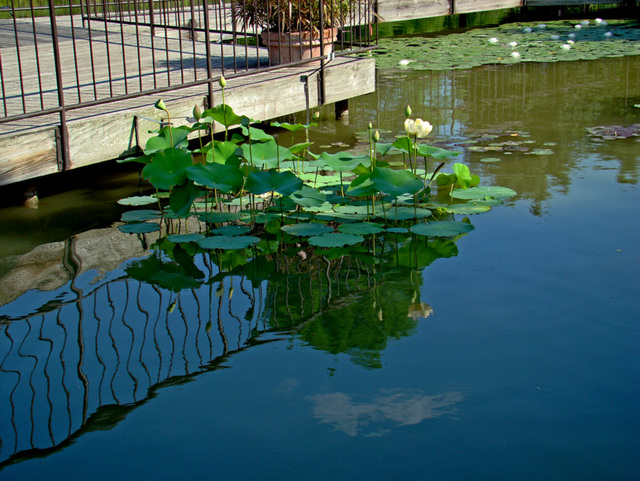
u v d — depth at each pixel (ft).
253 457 5.63
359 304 8.43
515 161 14.16
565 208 11.35
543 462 5.48
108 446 5.81
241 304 8.55
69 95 13.69
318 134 17.08
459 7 37.93
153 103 12.98
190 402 6.41
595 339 7.37
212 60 18.02
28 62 17.61
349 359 7.12
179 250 10.49
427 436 5.84
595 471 5.37
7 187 13.53
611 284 8.61
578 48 27.84
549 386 6.53
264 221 11.70
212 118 12.44
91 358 7.23
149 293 8.89
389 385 6.63
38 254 10.21
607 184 12.49
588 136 15.89
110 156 12.32
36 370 6.99
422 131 11.50
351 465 5.50
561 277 8.86
